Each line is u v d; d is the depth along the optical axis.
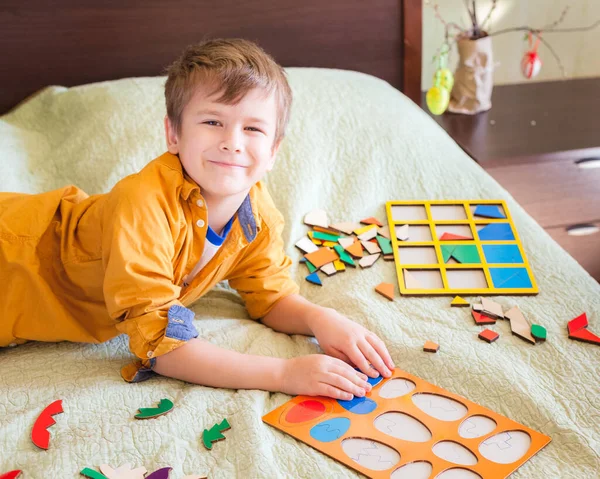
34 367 1.09
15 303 1.12
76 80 1.79
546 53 2.24
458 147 1.68
